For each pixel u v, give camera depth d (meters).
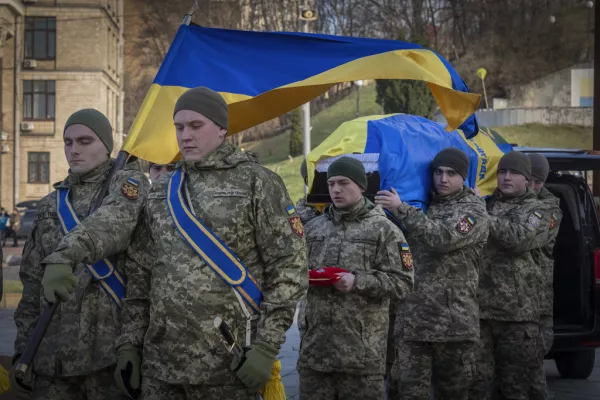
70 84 46.91
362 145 6.05
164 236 3.64
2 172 46.44
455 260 5.96
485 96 54.22
